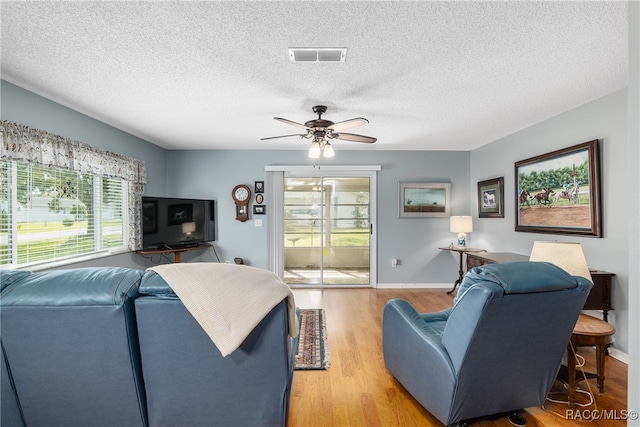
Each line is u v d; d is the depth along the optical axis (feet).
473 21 5.75
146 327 4.47
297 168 17.21
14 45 6.54
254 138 14.65
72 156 10.09
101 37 6.26
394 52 6.84
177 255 15.34
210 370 4.68
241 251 17.25
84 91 8.94
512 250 13.67
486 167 15.78
